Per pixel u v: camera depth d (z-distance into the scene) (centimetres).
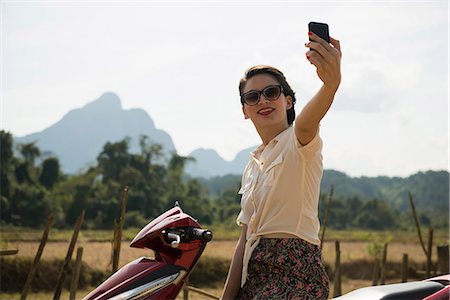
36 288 1473
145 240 305
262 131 320
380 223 6034
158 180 4781
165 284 302
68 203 4062
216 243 2547
